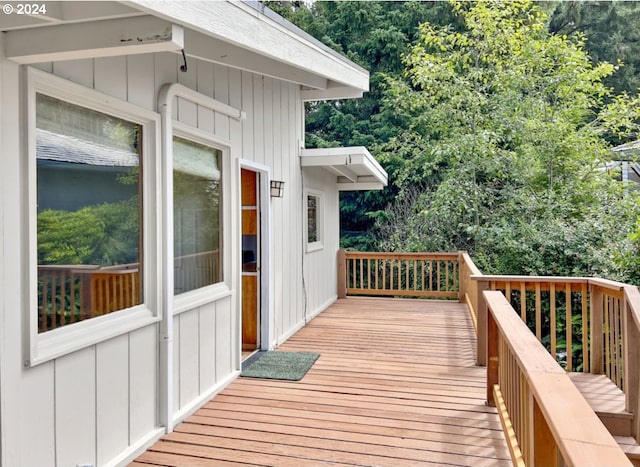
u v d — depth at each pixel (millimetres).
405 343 5398
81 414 2385
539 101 9305
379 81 12891
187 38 2947
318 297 7230
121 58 2697
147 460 2736
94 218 2559
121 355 2699
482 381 4086
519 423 2424
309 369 4457
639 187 10422
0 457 1938
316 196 7398
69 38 1959
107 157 2652
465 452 2797
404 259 8414
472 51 9961
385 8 13430
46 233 2248
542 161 9477
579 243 7781
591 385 3689
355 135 13047
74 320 2400
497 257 8594
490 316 3461
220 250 4086
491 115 9508
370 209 13078
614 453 1105
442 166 11719
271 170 5219
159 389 3057
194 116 3529
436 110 9805
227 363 4074
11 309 2004
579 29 13320
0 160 1961
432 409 3461
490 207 9375
